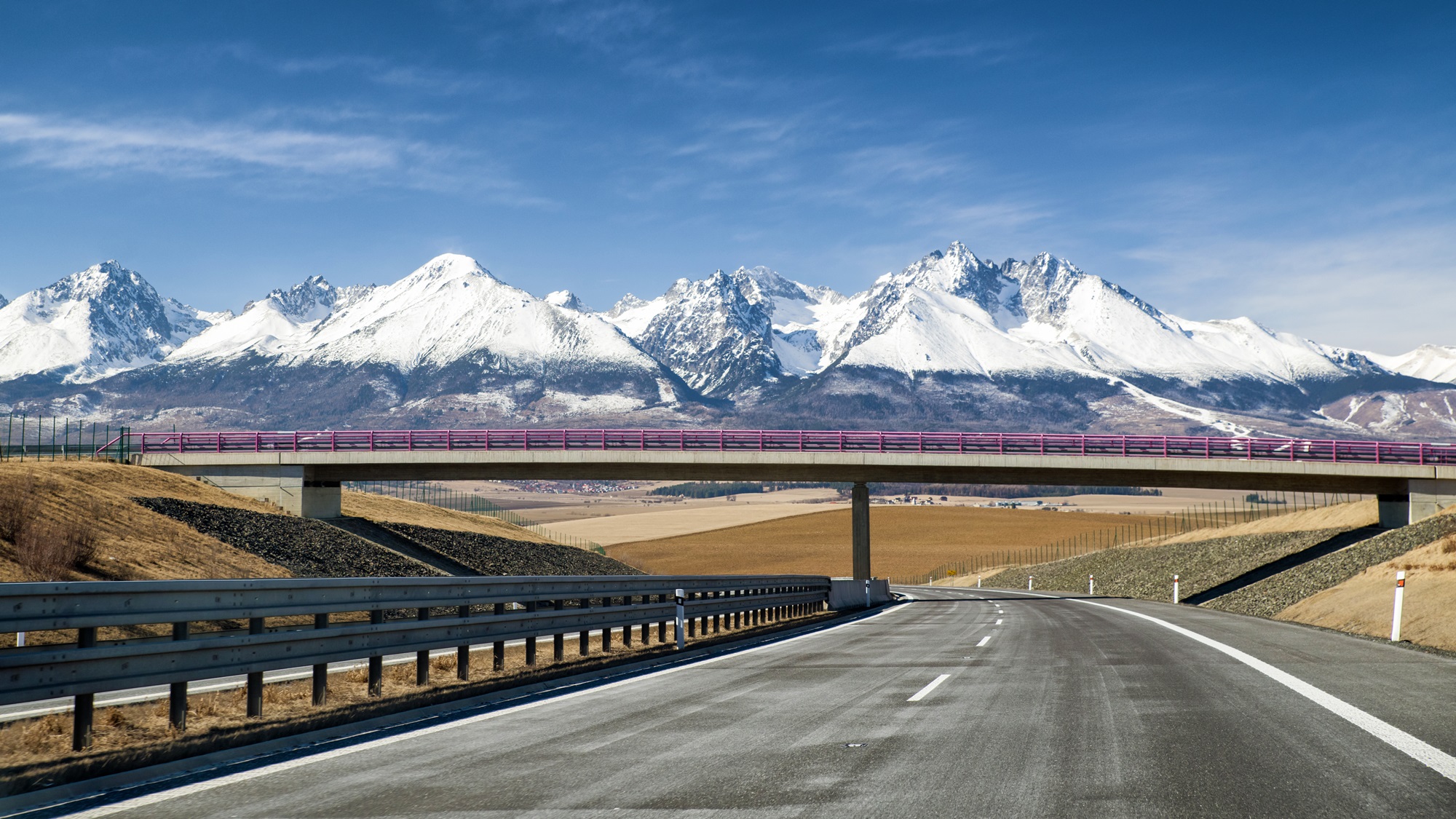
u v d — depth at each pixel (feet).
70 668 25.77
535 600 48.62
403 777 25.40
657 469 180.55
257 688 32.71
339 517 172.04
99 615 26.58
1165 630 71.67
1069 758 26.50
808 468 179.32
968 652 58.08
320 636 34.60
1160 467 168.96
